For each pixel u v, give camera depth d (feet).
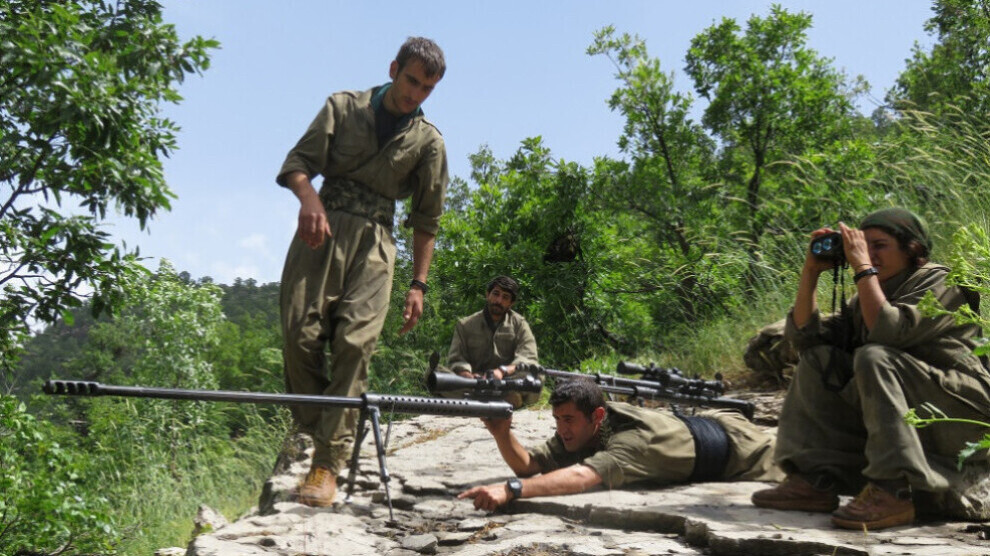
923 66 48.93
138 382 58.80
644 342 46.52
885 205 33.12
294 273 14.20
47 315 33.42
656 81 60.03
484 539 12.61
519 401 25.13
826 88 58.65
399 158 14.58
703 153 62.69
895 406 11.57
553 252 52.39
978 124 35.99
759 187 59.98
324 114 14.42
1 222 31.76
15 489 28.37
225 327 179.93
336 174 14.64
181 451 48.73
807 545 10.71
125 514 36.96
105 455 44.50
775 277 34.45
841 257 13.07
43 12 30.81
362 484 15.88
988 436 10.57
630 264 51.06
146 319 58.65
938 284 12.35
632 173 57.88
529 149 54.75
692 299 43.11
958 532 11.42
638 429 14.85
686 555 11.22
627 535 12.37
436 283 60.54
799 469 12.95
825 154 40.34
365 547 11.96
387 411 13.14
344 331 13.91
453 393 24.71
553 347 48.24
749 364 27.04
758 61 58.80
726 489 14.70
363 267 14.40
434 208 15.29
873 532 11.41
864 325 13.03
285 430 39.86
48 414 34.37
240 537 12.19
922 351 12.14
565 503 13.57
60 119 28.76
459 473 16.88
